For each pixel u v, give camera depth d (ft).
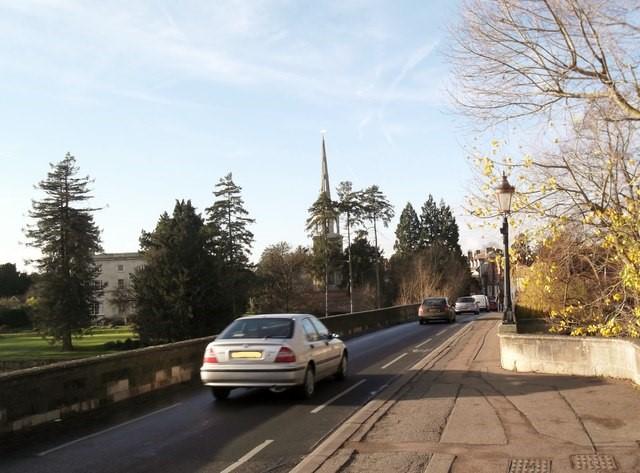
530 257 48.57
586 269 46.26
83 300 199.82
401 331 108.47
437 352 66.08
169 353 45.32
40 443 27.73
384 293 296.30
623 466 20.62
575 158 40.37
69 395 34.09
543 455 22.30
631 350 35.37
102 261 379.76
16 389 30.45
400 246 346.13
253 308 265.13
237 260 237.66
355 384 43.70
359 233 296.92
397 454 23.43
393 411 32.24
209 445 26.61
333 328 95.76
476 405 32.68
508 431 26.22
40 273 199.21
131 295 212.64
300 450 25.31
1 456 25.48
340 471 21.54
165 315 161.89
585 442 23.73
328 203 285.84
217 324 166.20
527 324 66.54
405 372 49.98
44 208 200.34
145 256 174.40
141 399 39.63
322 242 281.95
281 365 35.76
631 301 45.85
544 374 43.09
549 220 42.32
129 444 27.25
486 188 43.24
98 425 31.65
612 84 34.24
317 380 40.04
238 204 243.19
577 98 36.70
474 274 344.69
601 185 40.16
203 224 196.13
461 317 156.66
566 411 29.48
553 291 48.39
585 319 45.50
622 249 39.04
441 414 30.76
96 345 196.44
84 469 23.38
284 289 269.44
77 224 201.46
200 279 164.76
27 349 191.21
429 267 268.62
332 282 305.32
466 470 20.95
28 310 215.72
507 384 39.32
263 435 28.22
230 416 33.06
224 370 36.35
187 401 38.58
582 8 33.04
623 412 28.53
